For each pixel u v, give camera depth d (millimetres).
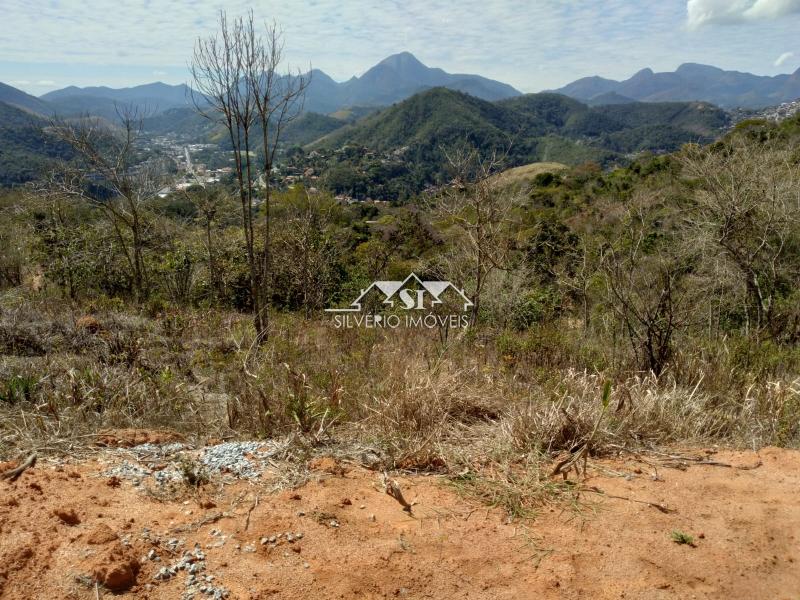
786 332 7156
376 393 3930
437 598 1902
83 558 1841
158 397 3723
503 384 4492
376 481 2773
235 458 2832
